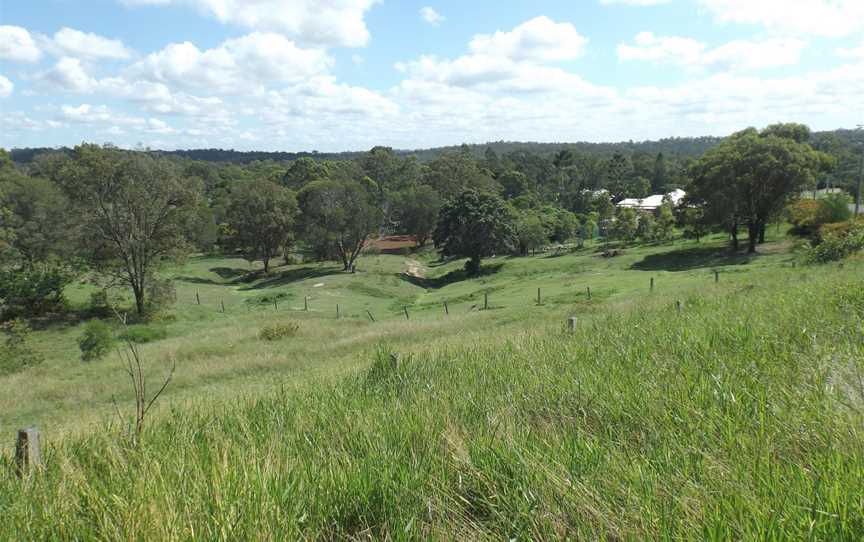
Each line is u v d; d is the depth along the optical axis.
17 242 46.91
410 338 20.23
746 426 3.29
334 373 10.10
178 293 51.75
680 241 66.25
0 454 4.63
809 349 5.09
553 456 3.07
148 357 21.67
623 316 11.04
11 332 28.11
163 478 3.22
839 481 2.32
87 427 6.20
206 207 85.00
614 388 4.43
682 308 10.88
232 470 3.16
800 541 2.01
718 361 4.95
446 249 62.59
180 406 6.90
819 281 12.97
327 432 4.30
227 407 6.08
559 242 79.25
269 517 2.62
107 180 40.28
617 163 131.12
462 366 6.90
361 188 66.75
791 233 51.47
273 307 44.50
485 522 2.62
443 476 3.03
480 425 3.92
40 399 15.62
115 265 41.97
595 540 2.32
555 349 7.20
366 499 2.85
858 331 5.53
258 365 17.70
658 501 2.46
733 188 47.03
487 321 23.09
